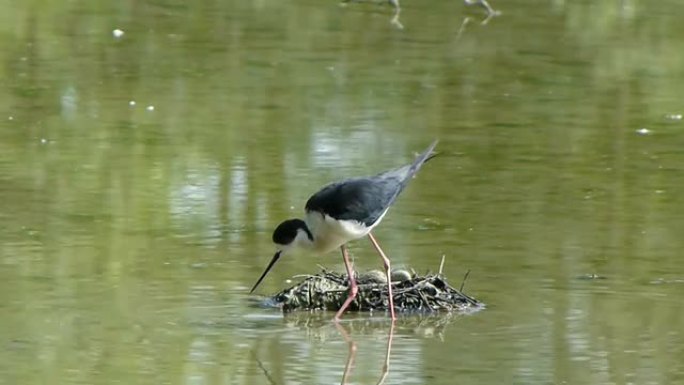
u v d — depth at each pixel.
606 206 14.00
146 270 11.71
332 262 12.06
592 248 12.53
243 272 11.71
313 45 22.23
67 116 17.36
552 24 24.48
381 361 9.79
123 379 9.29
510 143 16.56
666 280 11.62
